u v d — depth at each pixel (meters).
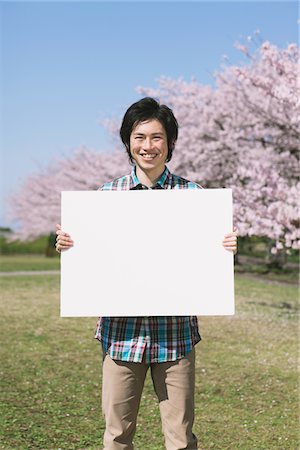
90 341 8.00
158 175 2.95
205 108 14.62
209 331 8.69
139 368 2.82
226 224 2.85
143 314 2.78
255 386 5.76
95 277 2.83
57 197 29.05
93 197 2.86
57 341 7.95
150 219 2.85
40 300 12.02
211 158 14.86
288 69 9.65
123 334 2.79
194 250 2.84
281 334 8.53
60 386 5.70
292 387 5.73
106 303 2.81
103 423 4.62
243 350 7.45
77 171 27.16
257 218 9.66
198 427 4.55
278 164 12.53
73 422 4.63
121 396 2.82
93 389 5.62
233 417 4.80
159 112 2.81
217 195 2.85
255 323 9.39
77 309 2.81
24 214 34.88
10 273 18.88
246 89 12.31
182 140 15.40
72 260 2.84
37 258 30.86
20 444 4.12
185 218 2.85
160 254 2.84
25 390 5.54
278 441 4.23
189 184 3.01
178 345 2.79
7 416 4.71
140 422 4.70
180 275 2.83
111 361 2.83
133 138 2.83
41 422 4.61
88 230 2.85
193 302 2.81
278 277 17.42
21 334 8.41
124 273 2.83
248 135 13.59
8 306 11.09
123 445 2.88
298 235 9.36
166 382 2.80
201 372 6.32
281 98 9.59
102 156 23.75
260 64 12.19
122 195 2.86
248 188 10.53
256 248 29.30
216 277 2.83
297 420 4.71
